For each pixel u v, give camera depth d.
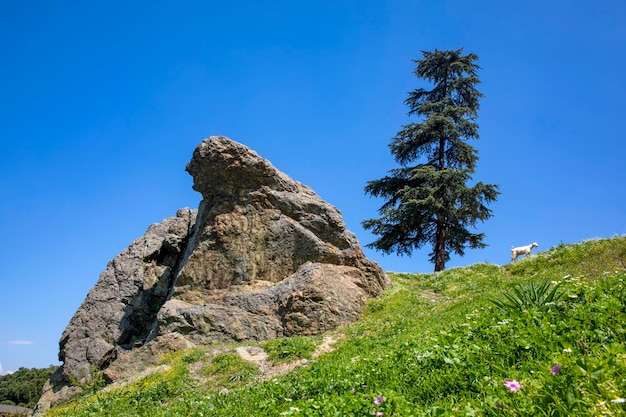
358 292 23.20
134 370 19.50
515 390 4.57
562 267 21.31
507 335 7.37
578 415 4.13
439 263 36.03
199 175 25.55
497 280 23.75
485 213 36.19
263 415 9.43
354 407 6.50
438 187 35.75
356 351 16.36
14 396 89.62
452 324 12.23
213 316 21.47
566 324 6.75
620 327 6.04
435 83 42.81
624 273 10.84
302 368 14.96
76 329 25.30
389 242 38.09
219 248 24.27
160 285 26.50
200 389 16.23
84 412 16.11
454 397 6.01
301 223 25.09
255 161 25.19
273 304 22.08
